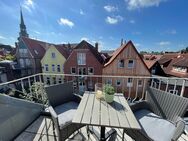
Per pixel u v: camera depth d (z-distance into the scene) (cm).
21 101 180
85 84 1348
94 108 157
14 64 1917
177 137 116
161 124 177
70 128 161
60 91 234
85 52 1314
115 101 180
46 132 177
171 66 1780
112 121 129
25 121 185
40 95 290
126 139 198
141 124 176
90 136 203
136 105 212
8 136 154
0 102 147
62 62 1628
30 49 1919
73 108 223
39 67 2050
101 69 1310
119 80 1209
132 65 1212
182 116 168
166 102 192
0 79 1617
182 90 254
